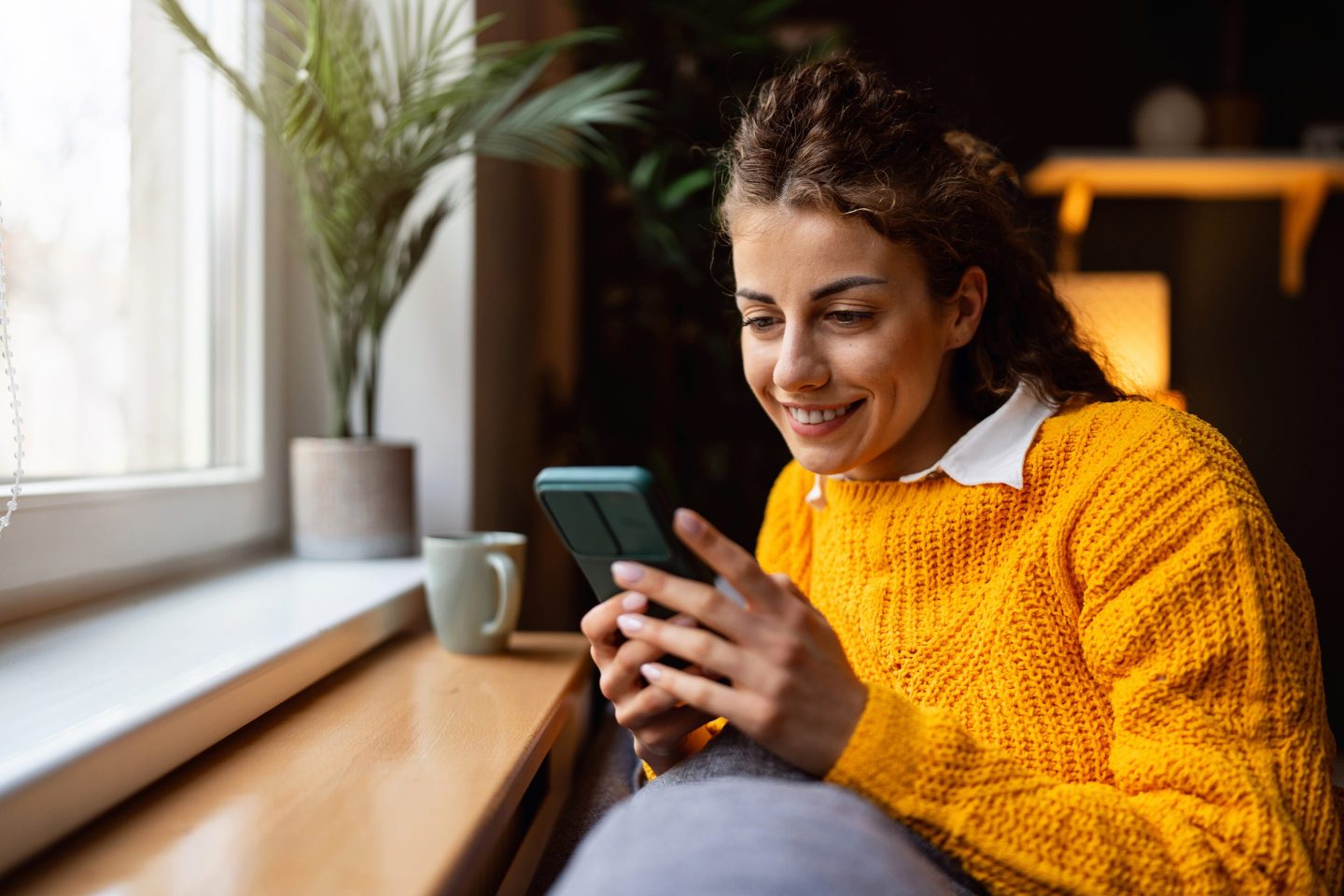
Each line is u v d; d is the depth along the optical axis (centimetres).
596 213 207
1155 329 252
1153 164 235
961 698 71
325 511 117
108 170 96
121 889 48
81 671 68
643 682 63
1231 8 251
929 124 77
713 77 182
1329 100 257
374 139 113
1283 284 259
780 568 96
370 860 51
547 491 58
